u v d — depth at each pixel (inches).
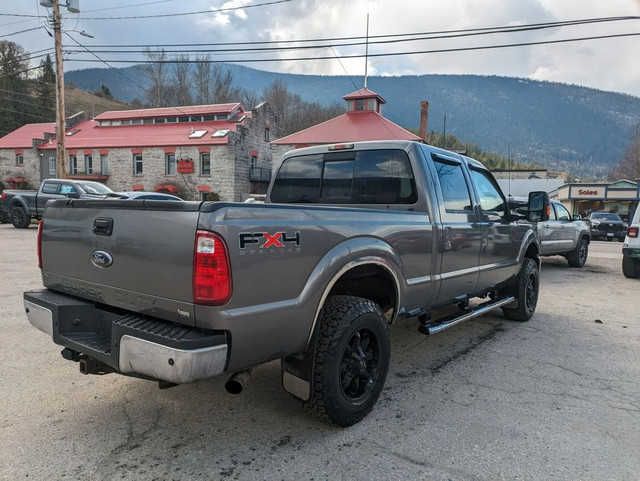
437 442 106.0
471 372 153.3
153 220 93.5
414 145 148.1
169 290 91.4
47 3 687.7
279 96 2755.9
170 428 110.2
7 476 89.0
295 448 102.2
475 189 177.0
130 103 4731.8
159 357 85.7
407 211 143.1
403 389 137.9
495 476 92.7
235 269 87.6
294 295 99.8
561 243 412.2
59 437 104.7
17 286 267.0
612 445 106.0
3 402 122.3
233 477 90.5
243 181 1274.6
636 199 1457.9
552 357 170.2
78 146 1354.6
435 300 152.3
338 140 1114.7
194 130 1328.7
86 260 110.0
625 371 156.2
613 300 282.4
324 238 106.4
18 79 2417.6
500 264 193.8
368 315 113.5
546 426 114.8
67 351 111.3
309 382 105.2
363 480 90.5
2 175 1494.8
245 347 91.4
